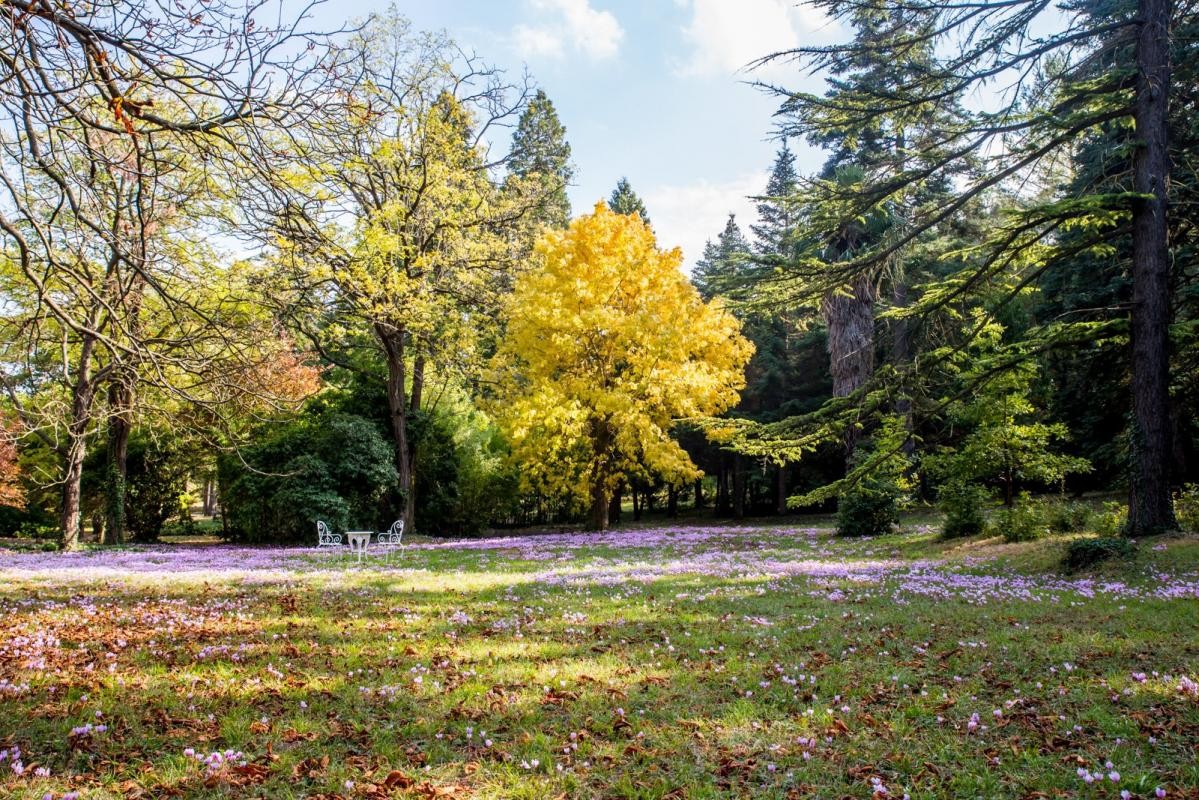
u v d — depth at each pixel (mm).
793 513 38062
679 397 23328
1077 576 10977
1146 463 12492
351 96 4973
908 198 16547
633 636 7391
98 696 5219
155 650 6641
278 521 22859
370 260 17281
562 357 23984
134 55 4219
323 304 9250
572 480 26219
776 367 36719
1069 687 5477
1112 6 12891
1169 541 11695
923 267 25656
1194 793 3668
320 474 23109
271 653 6617
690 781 3971
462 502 29375
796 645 6992
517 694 5391
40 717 4750
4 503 22141
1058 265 21953
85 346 13320
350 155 5559
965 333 15031
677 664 6285
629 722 4836
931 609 8781
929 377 15117
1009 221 12516
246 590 10773
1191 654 6297
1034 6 11633
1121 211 12734
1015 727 4691
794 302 15336
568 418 23375
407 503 25562
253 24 4375
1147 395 12523
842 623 8023
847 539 20062
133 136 4707
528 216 25828
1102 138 15508
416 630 7738
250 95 4555
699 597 9930
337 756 4270
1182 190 13961
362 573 13273
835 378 23547
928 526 22297
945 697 5285
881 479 20531
